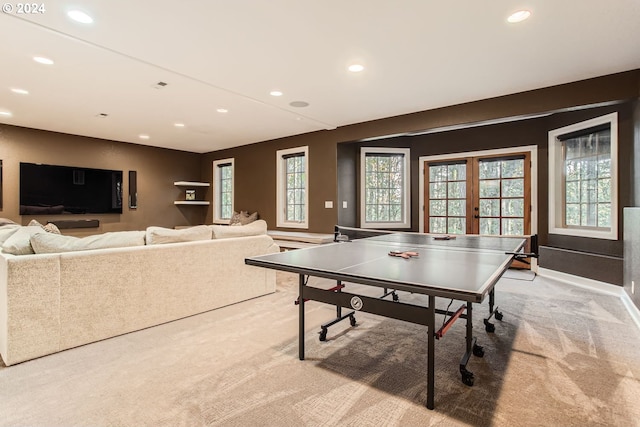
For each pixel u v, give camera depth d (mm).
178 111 4520
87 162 6047
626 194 3699
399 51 2834
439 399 1734
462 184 5672
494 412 1624
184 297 2926
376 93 3877
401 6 2191
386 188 6145
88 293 2377
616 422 1552
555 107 3621
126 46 2705
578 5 2182
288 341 2455
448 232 5805
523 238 3621
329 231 5574
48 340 2197
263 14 2271
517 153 5148
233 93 3828
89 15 2260
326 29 2477
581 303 3449
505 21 2375
